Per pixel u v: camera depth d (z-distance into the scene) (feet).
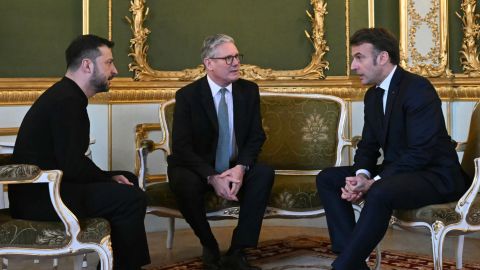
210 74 12.85
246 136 12.93
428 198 10.48
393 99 10.97
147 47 16.60
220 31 16.99
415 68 16.37
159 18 16.75
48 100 9.82
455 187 10.70
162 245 15.03
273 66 17.13
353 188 10.64
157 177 16.60
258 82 16.89
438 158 10.81
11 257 9.20
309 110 14.48
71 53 10.17
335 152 14.32
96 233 9.30
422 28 16.33
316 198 12.53
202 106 12.85
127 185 10.00
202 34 16.93
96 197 9.78
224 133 12.85
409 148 10.67
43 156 9.82
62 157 9.72
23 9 15.76
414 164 10.56
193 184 12.01
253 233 12.00
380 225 10.16
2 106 15.47
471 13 16.10
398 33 16.83
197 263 13.16
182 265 12.99
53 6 16.01
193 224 12.14
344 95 16.90
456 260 12.59
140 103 16.42
